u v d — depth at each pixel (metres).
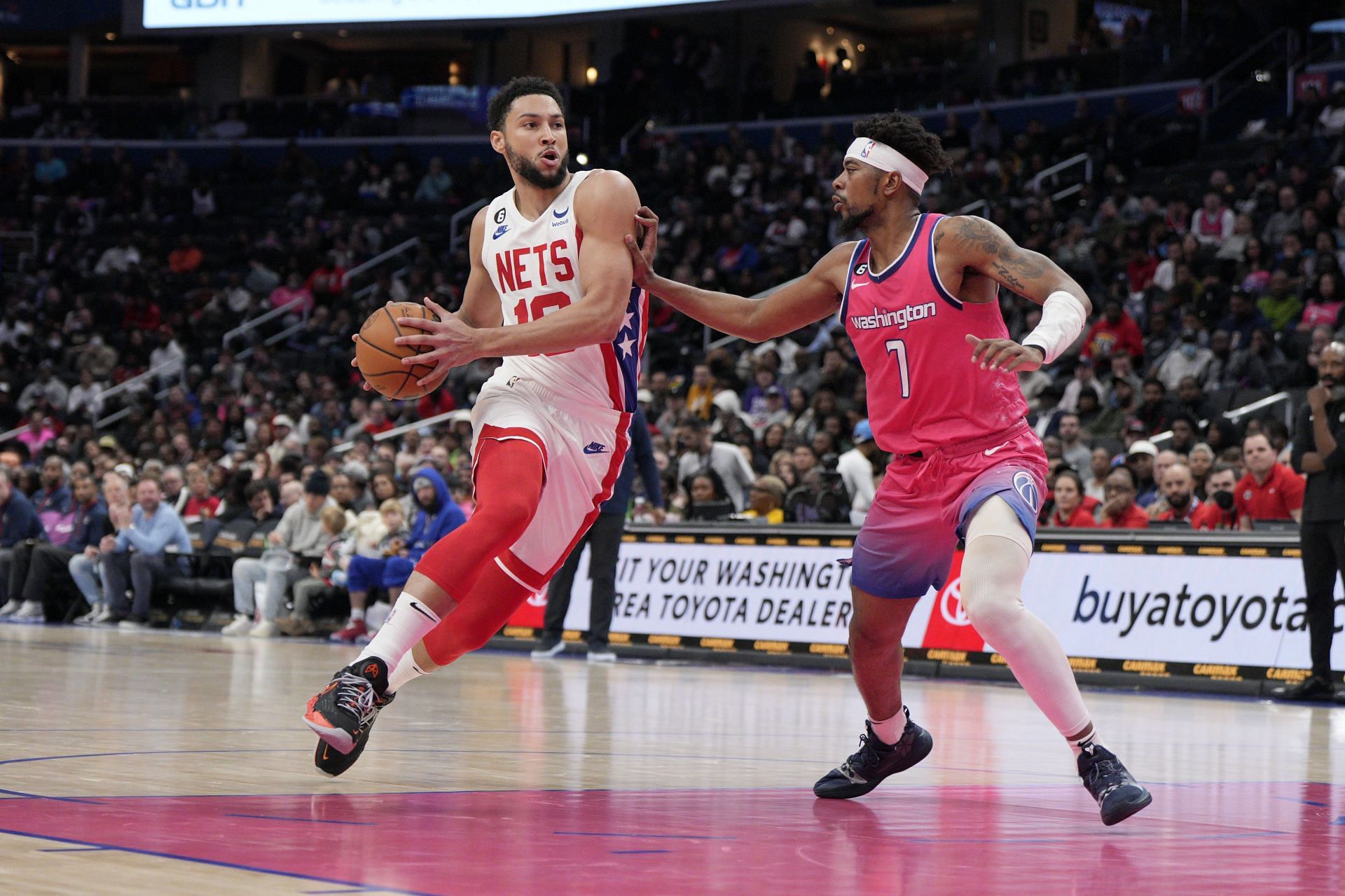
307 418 19.66
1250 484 10.72
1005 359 3.55
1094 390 15.14
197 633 14.54
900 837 3.21
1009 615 3.68
